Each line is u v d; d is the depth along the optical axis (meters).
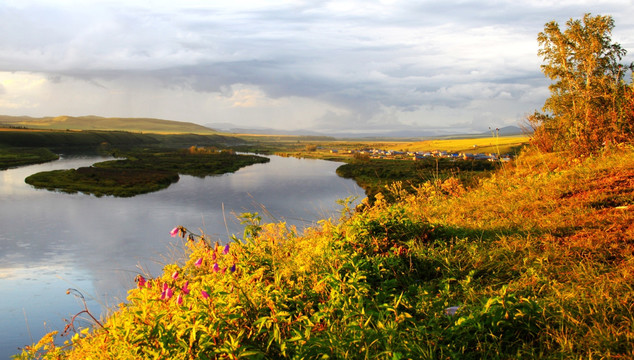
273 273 4.06
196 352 2.67
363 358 2.72
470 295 3.69
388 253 4.89
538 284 3.72
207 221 45.69
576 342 2.77
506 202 7.19
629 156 8.45
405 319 3.17
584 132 12.45
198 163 129.88
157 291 3.42
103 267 29.91
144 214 51.72
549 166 12.42
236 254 4.18
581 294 3.32
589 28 22.30
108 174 92.19
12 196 65.12
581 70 22.45
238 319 2.94
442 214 7.15
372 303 3.33
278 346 2.91
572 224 5.21
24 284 26.39
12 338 18.72
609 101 12.25
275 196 63.59
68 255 34.00
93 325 4.19
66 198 64.19
